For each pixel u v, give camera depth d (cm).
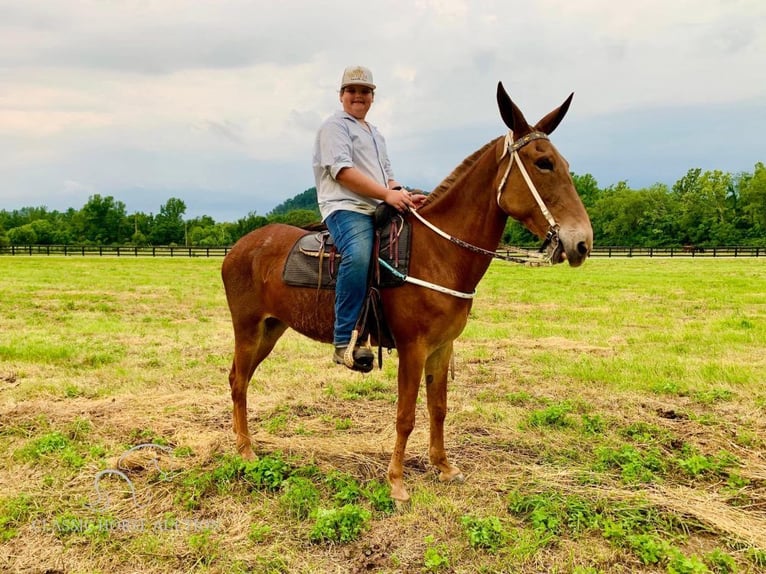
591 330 1028
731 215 7231
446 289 359
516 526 349
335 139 370
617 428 513
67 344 862
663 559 311
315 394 624
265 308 444
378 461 442
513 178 342
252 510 365
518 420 531
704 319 1162
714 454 453
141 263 3338
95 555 317
